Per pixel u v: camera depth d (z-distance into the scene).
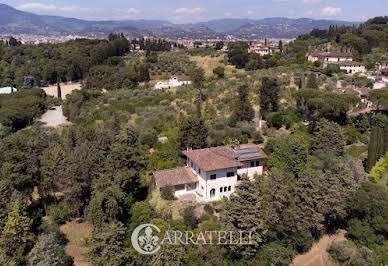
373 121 68.31
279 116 70.69
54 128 91.69
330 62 120.50
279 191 40.97
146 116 83.56
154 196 46.50
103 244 34.53
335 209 43.12
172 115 80.06
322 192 42.97
